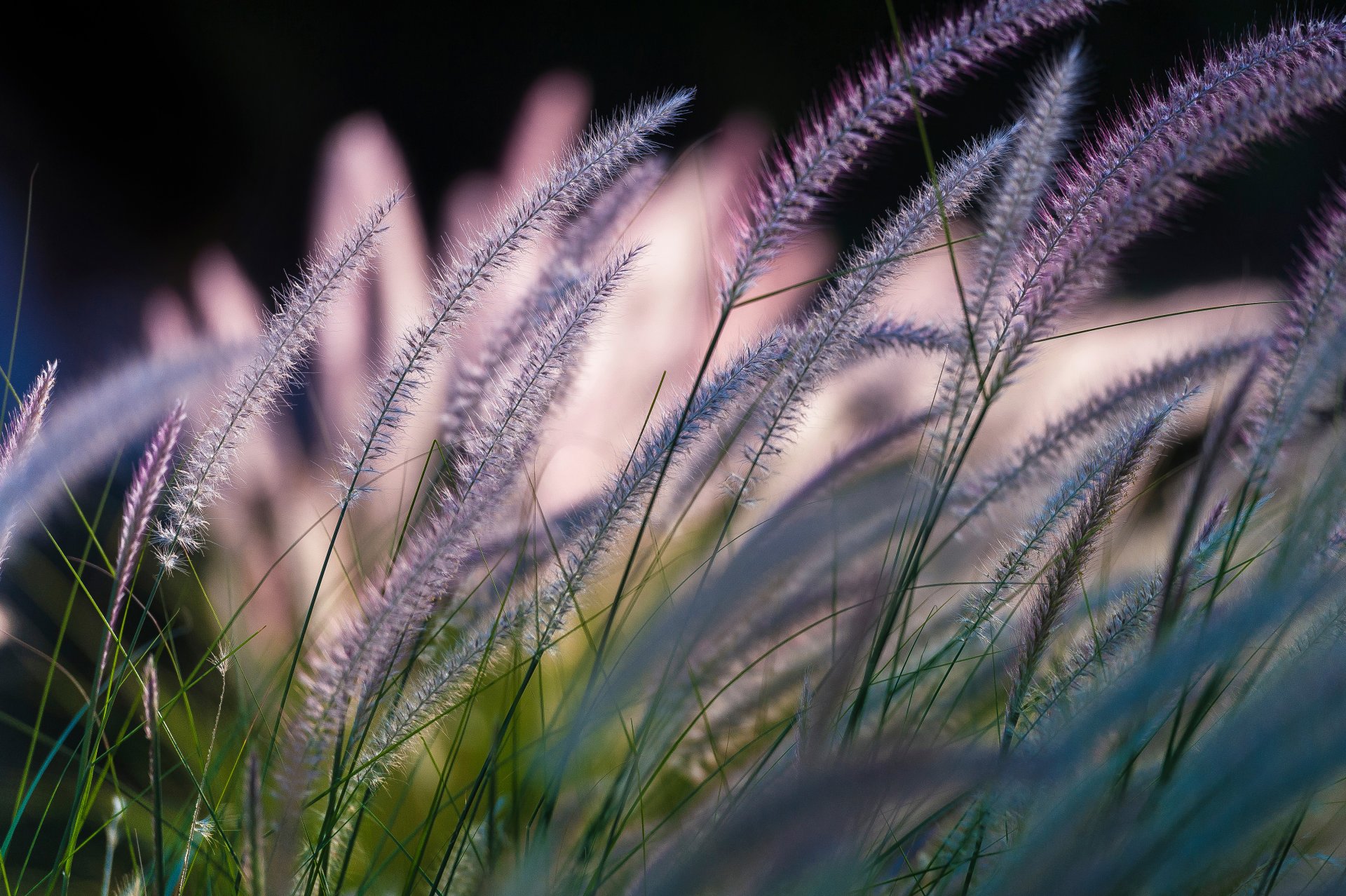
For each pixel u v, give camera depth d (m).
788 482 1.83
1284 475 1.69
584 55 7.21
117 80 4.68
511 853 1.69
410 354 1.71
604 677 1.68
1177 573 1.64
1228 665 1.62
